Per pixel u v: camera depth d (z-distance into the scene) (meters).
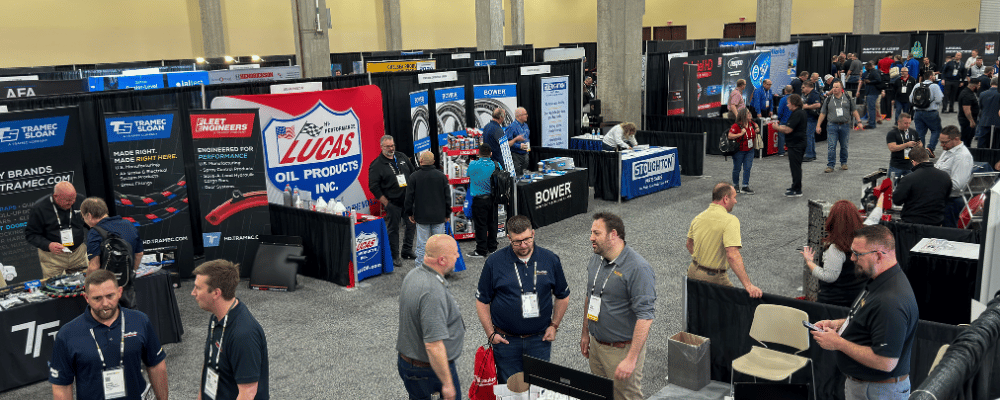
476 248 8.09
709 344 4.82
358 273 7.23
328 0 23.02
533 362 3.19
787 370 4.27
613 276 3.81
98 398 3.38
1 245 6.07
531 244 4.00
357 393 4.89
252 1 21.77
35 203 5.93
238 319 3.05
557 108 11.75
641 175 10.69
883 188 6.67
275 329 6.08
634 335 3.72
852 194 10.29
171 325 5.83
